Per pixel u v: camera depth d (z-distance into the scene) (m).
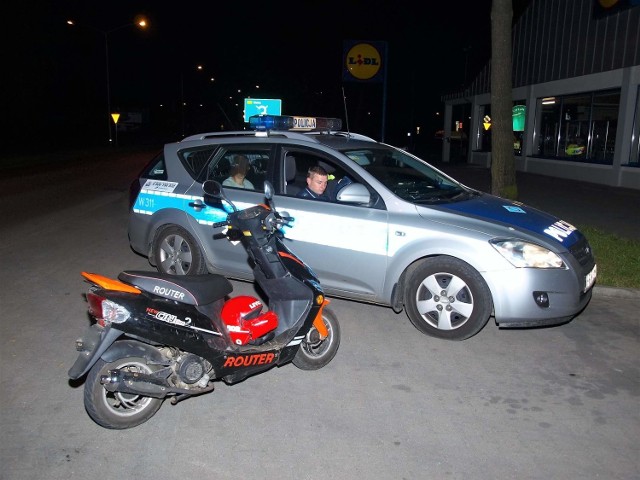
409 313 5.82
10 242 9.89
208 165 6.82
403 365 5.20
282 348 4.54
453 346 5.60
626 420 4.30
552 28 22.20
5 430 4.06
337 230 5.95
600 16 18.97
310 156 6.33
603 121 19.62
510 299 5.34
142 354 3.94
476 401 4.57
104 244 9.76
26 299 6.77
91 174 24.39
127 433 4.05
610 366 5.20
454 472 3.66
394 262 5.72
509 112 9.59
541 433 4.12
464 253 5.43
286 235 6.20
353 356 5.38
